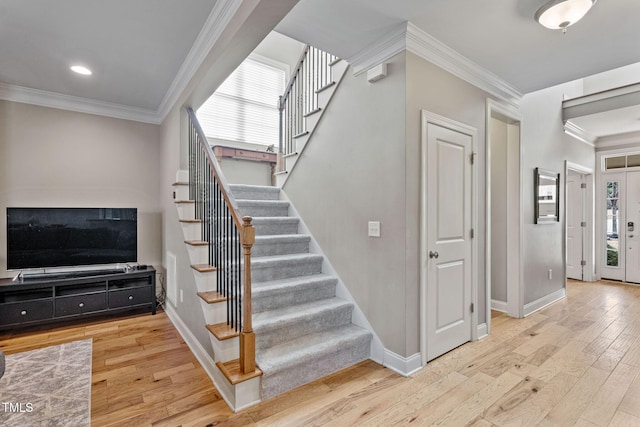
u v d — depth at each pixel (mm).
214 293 2504
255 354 2137
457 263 2773
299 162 3551
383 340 2500
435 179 2543
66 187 3691
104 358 2605
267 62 5727
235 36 1967
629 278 5449
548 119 4301
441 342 2621
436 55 2521
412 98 2355
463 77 2812
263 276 2824
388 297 2455
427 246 2465
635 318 3617
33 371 2395
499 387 2170
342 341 2400
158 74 3057
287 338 2408
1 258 3355
